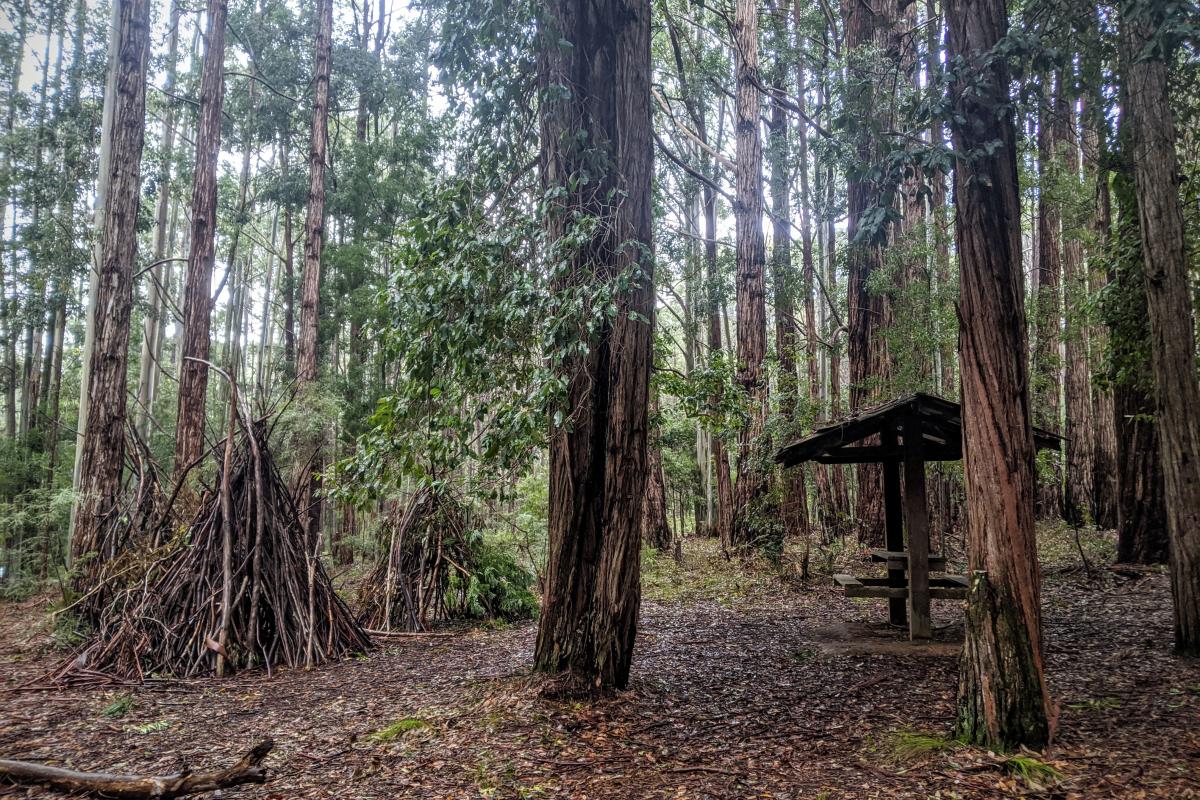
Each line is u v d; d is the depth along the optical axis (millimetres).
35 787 3738
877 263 12516
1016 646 3957
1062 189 12086
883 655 6531
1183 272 5641
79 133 15898
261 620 7238
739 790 3639
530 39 4980
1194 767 3508
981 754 3791
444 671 6504
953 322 11188
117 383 9594
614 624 5070
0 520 11906
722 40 17938
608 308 4293
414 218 5281
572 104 5238
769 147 15852
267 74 20375
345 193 18438
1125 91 5758
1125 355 7785
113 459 9430
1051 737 3906
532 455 4844
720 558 13312
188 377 11422
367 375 17219
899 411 7016
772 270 15469
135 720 5199
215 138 11914
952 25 4336
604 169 5035
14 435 18062
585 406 5125
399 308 4996
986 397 4062
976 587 4066
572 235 4430
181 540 7484
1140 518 9742
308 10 20750
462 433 4664
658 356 7297
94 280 12352
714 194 21453
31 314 15969
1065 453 15180
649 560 14227
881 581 8469
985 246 4129
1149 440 9648
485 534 10797
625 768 3936
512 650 7289
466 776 3855
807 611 8992
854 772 3805
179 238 27781
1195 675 5078
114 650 6738
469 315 4613
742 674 5984
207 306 11727
